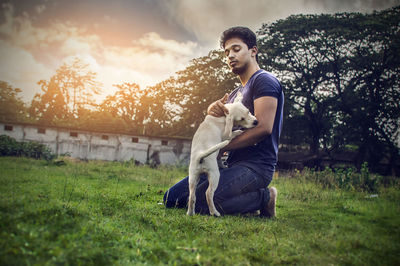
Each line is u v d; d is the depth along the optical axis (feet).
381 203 14.62
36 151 53.57
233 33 14.79
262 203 13.42
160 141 73.31
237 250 7.80
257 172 13.35
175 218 11.00
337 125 71.15
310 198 19.45
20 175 21.17
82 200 12.95
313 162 69.21
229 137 13.14
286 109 73.15
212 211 12.41
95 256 6.70
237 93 14.94
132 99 95.96
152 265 6.79
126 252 7.30
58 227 7.96
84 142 69.10
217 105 13.58
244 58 14.65
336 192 23.48
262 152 13.69
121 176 30.14
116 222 9.65
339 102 68.85
